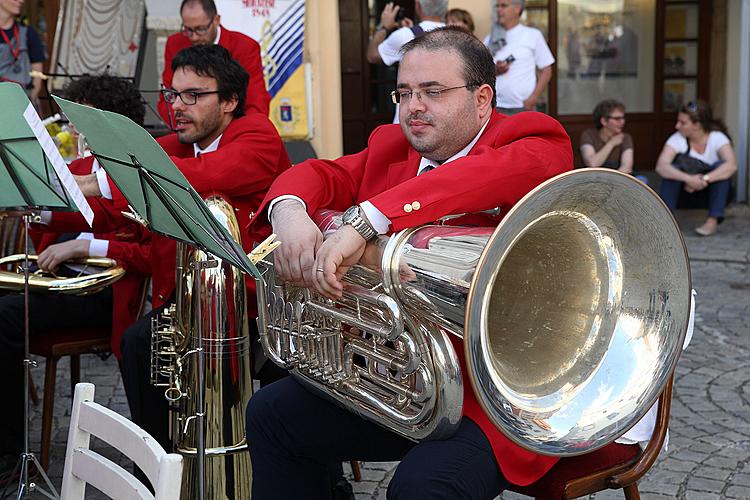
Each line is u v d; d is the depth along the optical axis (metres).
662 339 2.16
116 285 3.61
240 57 5.23
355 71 10.02
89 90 3.93
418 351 2.03
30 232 4.02
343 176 2.70
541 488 2.38
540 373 2.12
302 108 7.28
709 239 8.22
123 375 3.38
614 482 2.38
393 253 2.04
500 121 2.45
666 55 10.05
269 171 3.28
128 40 7.91
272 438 2.51
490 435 2.23
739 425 4.18
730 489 3.55
